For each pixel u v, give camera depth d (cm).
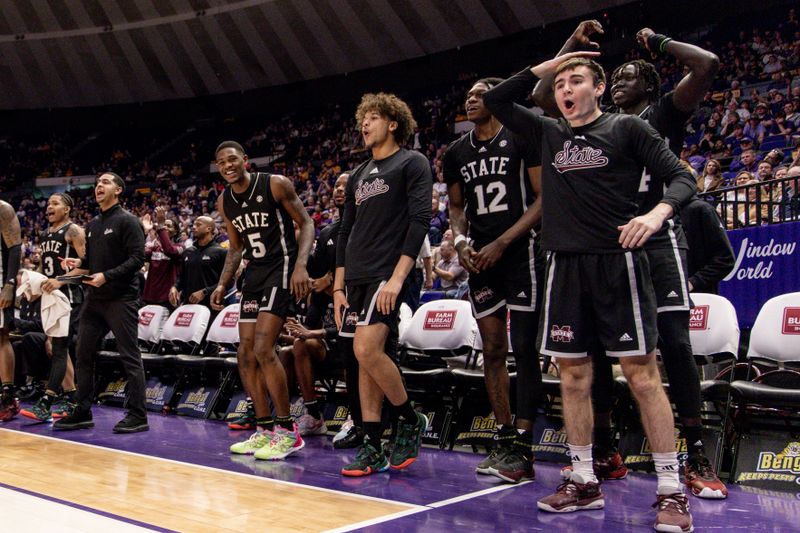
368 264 341
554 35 1744
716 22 1582
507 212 342
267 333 393
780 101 1238
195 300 616
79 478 332
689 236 382
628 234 235
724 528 253
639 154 257
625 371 259
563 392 276
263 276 406
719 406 371
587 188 261
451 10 1798
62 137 2417
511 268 333
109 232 480
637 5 1634
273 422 418
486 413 417
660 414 254
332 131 2070
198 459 383
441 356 474
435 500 293
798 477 311
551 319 269
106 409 608
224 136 2288
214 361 547
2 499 287
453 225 364
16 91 2312
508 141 341
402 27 1884
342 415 489
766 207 580
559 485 296
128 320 484
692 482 302
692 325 370
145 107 2339
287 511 274
